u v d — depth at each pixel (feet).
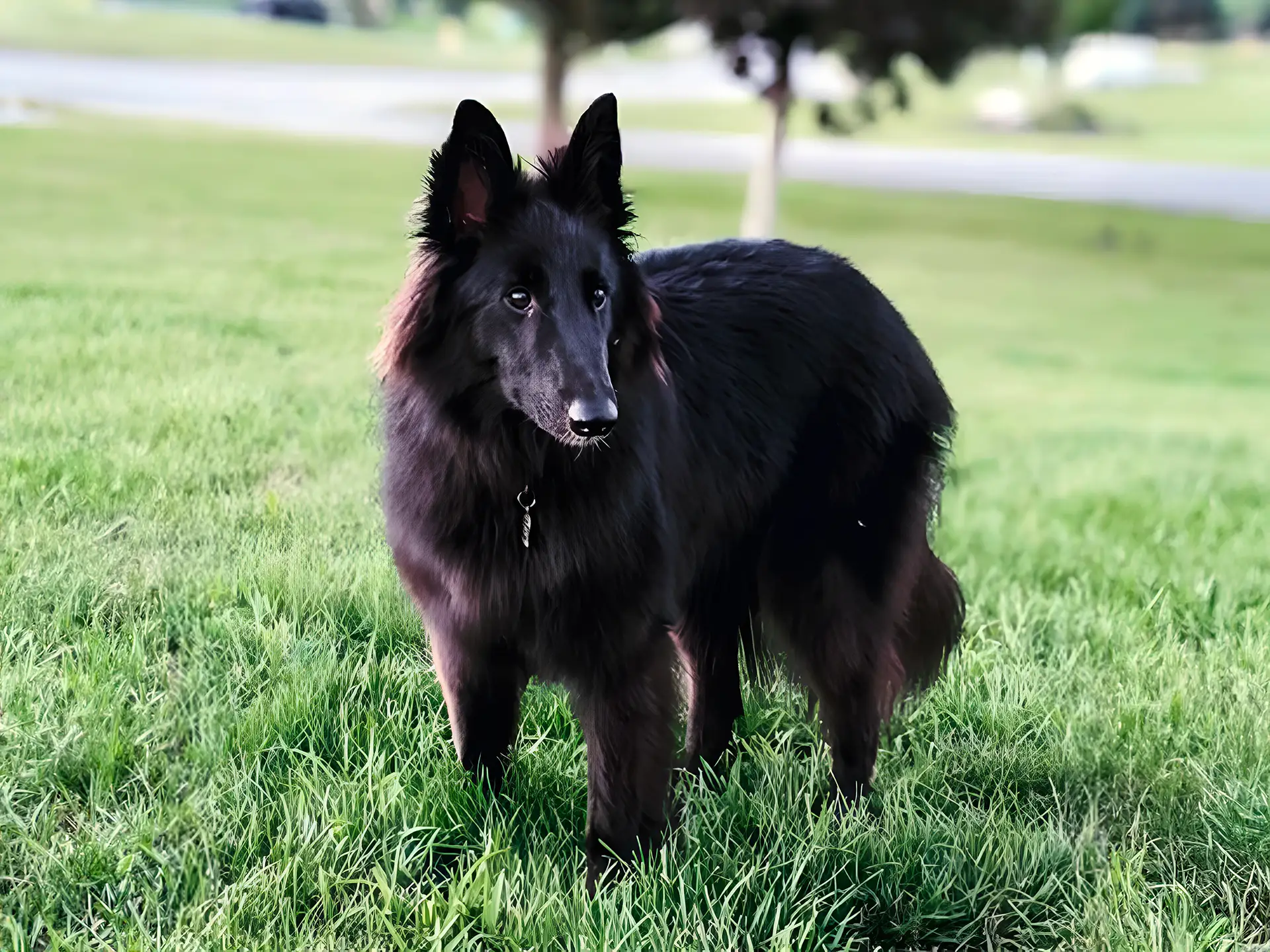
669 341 12.66
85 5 205.77
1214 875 12.26
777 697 15.58
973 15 55.01
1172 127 161.38
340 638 15.69
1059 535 23.58
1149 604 18.74
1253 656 16.97
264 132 99.30
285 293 40.22
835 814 13.07
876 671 13.67
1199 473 31.81
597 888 11.11
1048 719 14.85
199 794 12.16
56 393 23.94
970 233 87.04
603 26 65.98
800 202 91.56
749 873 11.35
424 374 11.14
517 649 11.78
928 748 14.52
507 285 10.66
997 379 49.88
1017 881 11.77
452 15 92.53
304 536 18.25
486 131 10.84
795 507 13.42
